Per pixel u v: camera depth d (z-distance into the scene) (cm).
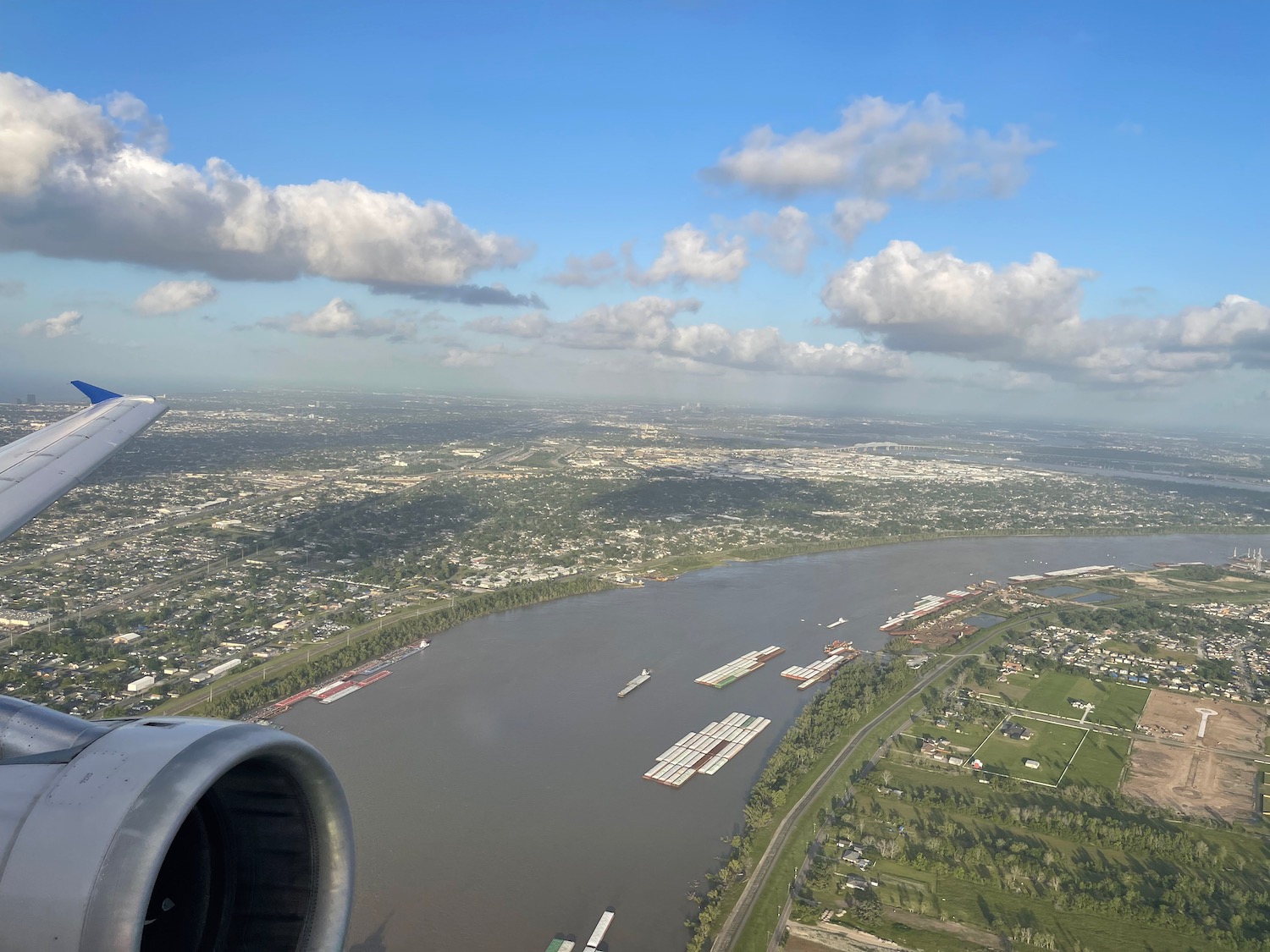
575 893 9494
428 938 8638
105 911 1130
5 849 1171
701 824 11094
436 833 10512
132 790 1216
